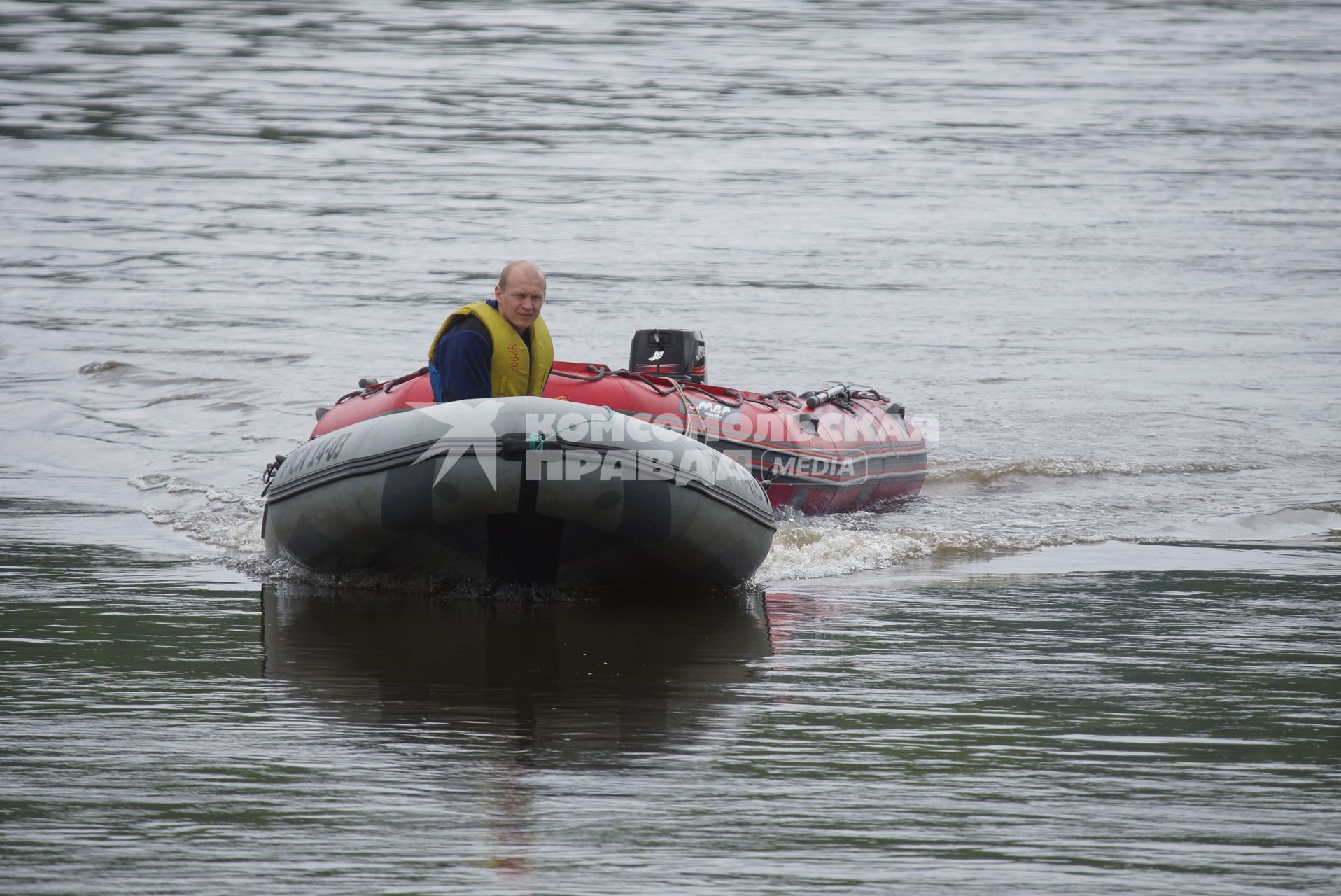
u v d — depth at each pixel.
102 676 18.75
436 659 20.06
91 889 12.11
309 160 110.00
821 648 21.16
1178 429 45.16
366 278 72.19
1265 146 122.44
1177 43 192.12
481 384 24.80
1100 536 31.92
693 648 21.06
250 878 12.38
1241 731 16.98
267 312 63.62
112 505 32.84
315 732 16.38
